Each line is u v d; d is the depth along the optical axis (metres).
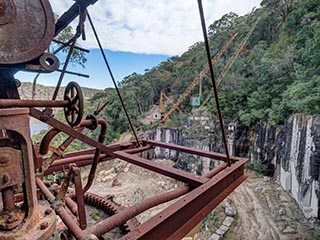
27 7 1.33
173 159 24.77
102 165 24.58
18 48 1.30
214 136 22.59
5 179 1.17
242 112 21.91
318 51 15.46
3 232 1.17
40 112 1.92
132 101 35.66
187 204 1.96
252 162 20.23
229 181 2.72
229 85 25.20
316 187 11.50
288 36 24.06
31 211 1.27
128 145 4.12
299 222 11.88
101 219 3.86
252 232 11.50
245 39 31.33
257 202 14.30
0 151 1.14
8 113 1.13
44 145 2.02
